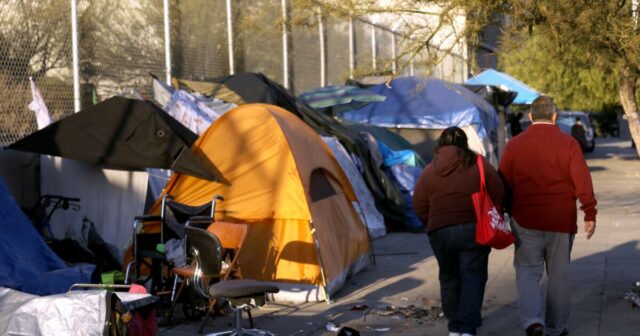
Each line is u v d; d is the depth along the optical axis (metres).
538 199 7.16
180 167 9.09
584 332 7.62
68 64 11.26
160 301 8.55
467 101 17.91
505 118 24.50
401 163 15.59
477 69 10.93
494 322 8.16
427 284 10.12
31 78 10.42
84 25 11.61
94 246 9.66
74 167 9.92
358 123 16.83
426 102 18.08
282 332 7.86
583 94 33.78
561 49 11.06
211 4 15.22
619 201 19.61
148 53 13.20
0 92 10.10
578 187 7.06
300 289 9.13
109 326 5.59
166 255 8.55
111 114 9.38
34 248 7.75
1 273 6.96
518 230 7.27
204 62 14.89
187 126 11.31
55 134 9.29
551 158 7.11
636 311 8.38
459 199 6.99
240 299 7.00
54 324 5.57
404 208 15.12
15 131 10.23
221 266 7.45
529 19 10.15
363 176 14.80
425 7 11.85
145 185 9.77
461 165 7.02
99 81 11.91
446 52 10.62
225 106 12.65
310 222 9.12
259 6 16.67
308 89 19.09
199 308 8.32
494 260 11.59
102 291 5.68
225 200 9.30
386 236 14.59
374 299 9.30
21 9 10.49
